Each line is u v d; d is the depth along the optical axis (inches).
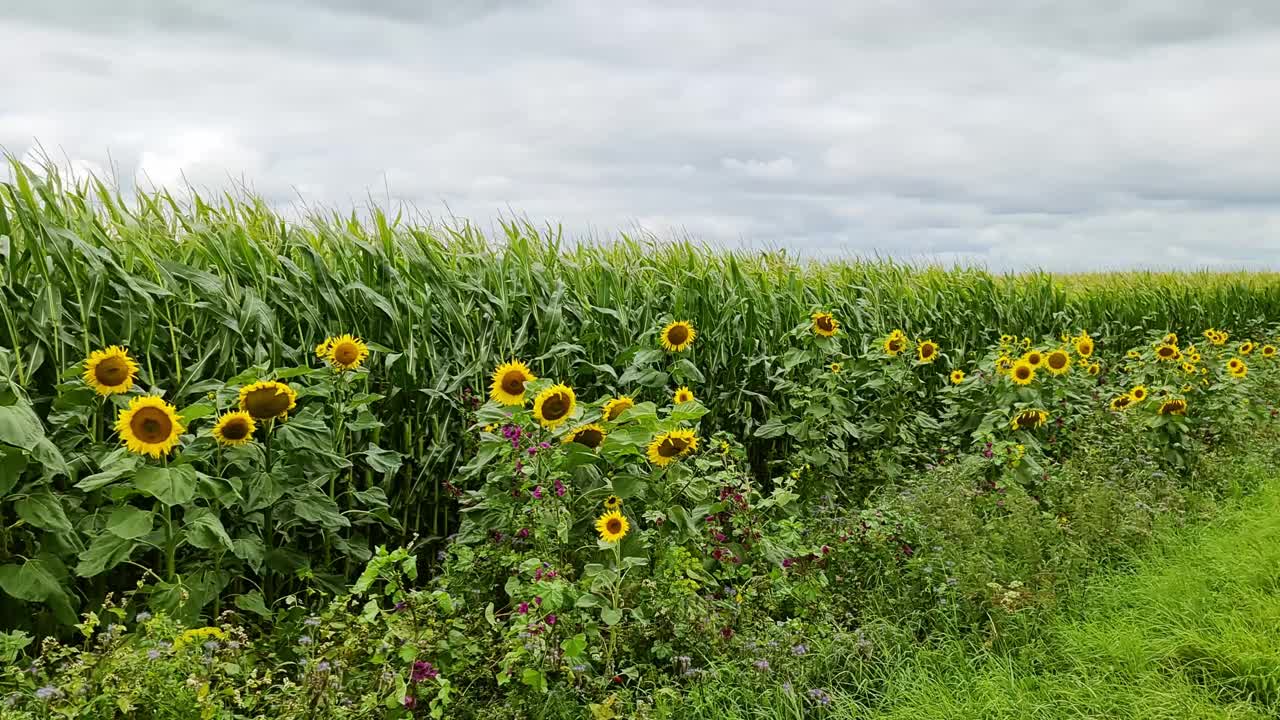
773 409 273.3
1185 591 181.0
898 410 274.4
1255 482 274.4
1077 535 207.6
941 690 144.8
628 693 138.4
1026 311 435.8
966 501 211.3
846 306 341.1
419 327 208.7
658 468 170.1
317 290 198.4
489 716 131.0
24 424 124.0
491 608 139.1
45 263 155.6
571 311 242.4
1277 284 680.4
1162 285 583.8
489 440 166.9
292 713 113.0
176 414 134.8
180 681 113.7
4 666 120.4
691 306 275.6
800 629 163.6
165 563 158.4
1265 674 147.9
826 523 214.5
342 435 177.0
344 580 171.3
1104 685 145.4
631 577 157.6
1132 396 295.4
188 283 181.5
